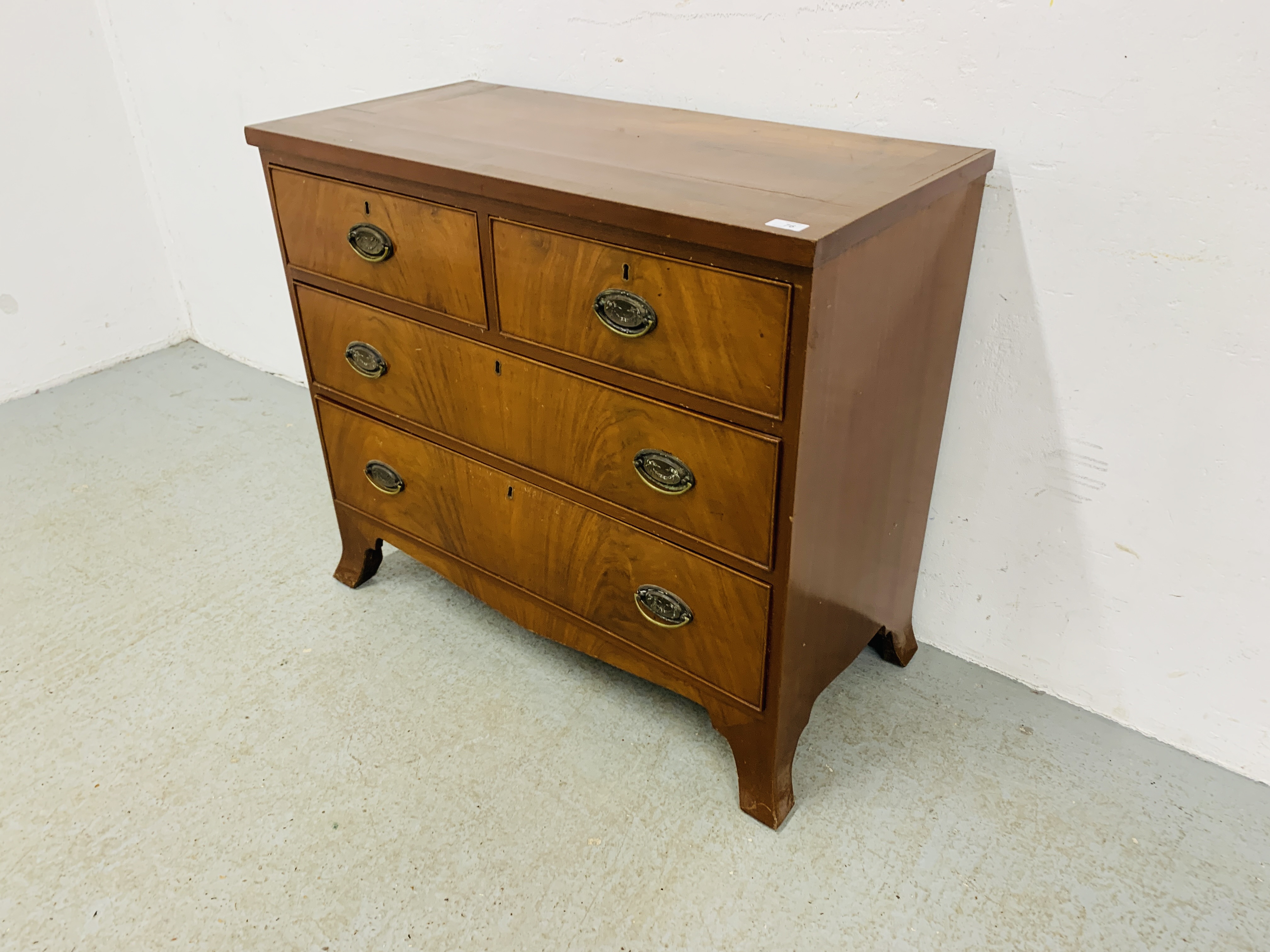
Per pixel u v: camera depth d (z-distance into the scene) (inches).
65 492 92.3
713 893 54.8
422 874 56.0
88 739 64.9
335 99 89.4
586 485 57.1
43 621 75.6
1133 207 52.2
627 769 62.8
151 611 76.8
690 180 48.8
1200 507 57.0
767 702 55.3
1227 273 51.0
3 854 57.1
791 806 59.3
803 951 51.7
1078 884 54.9
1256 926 52.6
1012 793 60.7
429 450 65.8
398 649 73.0
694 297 45.5
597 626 62.9
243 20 91.3
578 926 53.1
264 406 108.5
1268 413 52.7
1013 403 61.0
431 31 78.3
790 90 61.1
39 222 106.6
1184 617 60.5
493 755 63.8
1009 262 57.3
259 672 70.7
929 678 70.0
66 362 113.5
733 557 51.8
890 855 56.9
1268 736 60.4
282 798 60.7
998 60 53.0
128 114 109.7
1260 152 47.8
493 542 65.9
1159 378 55.2
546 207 48.4
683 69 65.1
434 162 52.7
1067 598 64.7
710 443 49.1
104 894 54.9
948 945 51.9
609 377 51.8
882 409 53.2
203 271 115.5
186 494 92.0
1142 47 48.8
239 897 54.8
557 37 70.4
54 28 101.4
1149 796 60.5
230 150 101.7
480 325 56.6
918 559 67.8
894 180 48.5
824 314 43.1
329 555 83.7
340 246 61.7
